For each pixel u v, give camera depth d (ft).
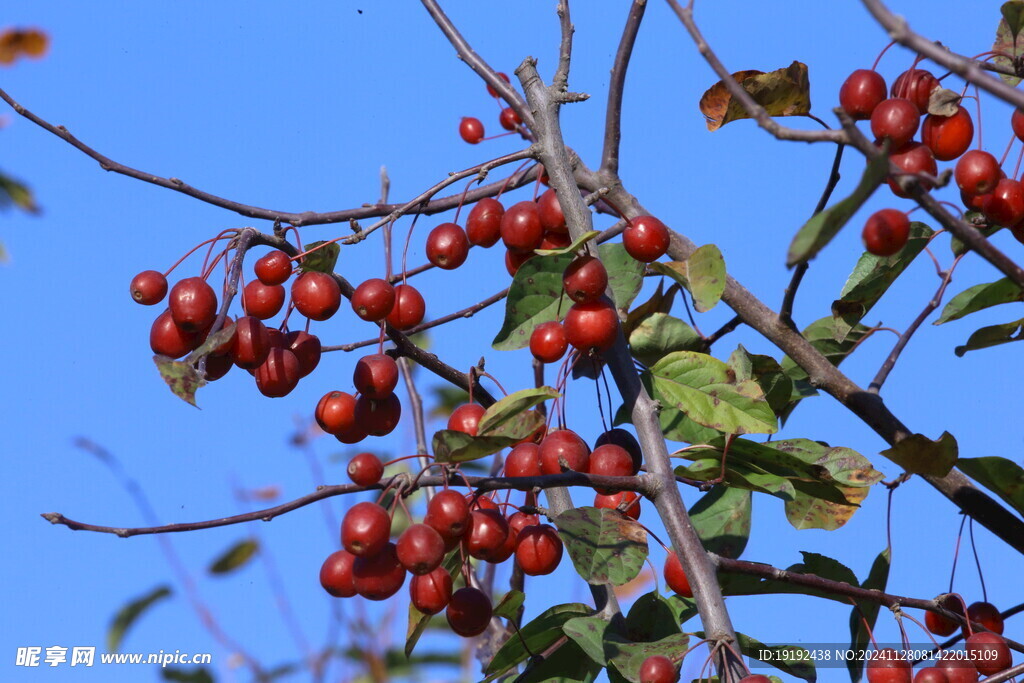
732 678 3.48
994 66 3.63
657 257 3.67
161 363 3.45
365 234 3.66
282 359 3.62
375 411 3.67
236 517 3.47
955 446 3.72
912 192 3.36
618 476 3.58
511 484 3.51
